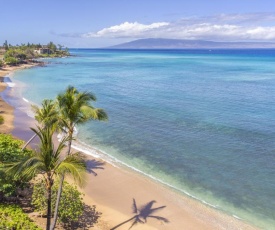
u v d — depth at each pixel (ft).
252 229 76.18
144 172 106.73
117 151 126.31
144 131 152.46
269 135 143.43
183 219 79.41
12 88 283.38
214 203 87.61
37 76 381.60
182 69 490.90
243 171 106.73
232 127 156.76
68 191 74.95
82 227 73.51
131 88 289.94
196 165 112.27
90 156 119.55
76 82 330.54
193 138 140.87
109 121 170.30
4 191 71.20
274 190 94.22
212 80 346.95
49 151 54.60
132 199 88.63
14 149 83.56
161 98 237.86
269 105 209.77
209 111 193.06
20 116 178.70
